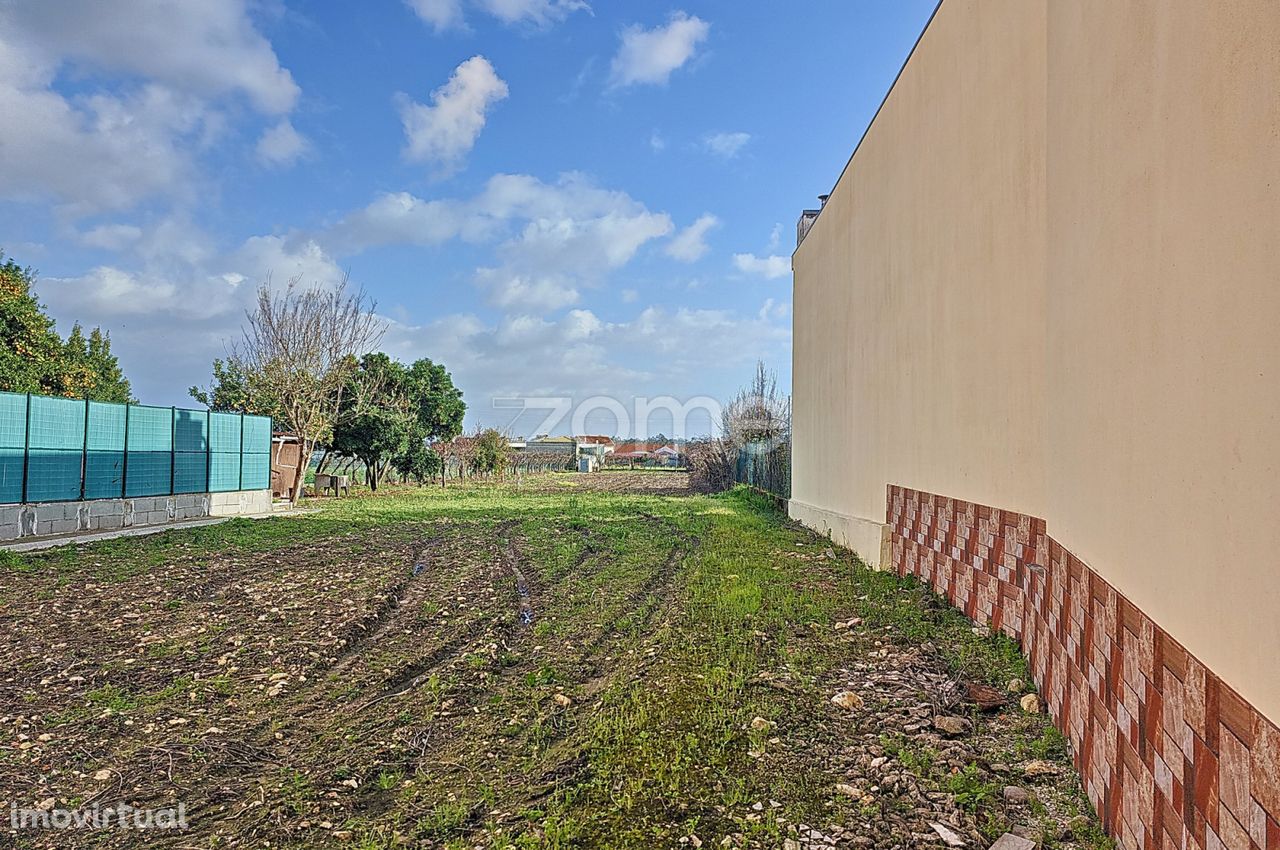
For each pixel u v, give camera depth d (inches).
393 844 135.6
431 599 348.8
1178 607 95.8
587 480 1596.9
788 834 133.2
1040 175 209.8
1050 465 180.5
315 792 156.0
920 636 252.8
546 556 464.8
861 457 441.4
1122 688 119.5
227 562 450.6
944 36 299.0
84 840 139.3
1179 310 95.9
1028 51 217.8
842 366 491.5
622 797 147.1
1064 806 140.0
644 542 516.4
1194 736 89.0
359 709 206.2
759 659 233.0
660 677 217.0
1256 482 73.8
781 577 364.8
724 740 171.0
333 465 1290.6
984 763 159.0
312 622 298.8
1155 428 105.1
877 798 145.4
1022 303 223.6
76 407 590.2
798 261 657.6
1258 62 73.4
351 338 1069.8
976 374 264.1
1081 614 148.0
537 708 202.5
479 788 156.8
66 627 291.0
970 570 270.8
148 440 666.8
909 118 347.9
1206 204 86.8
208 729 191.0
